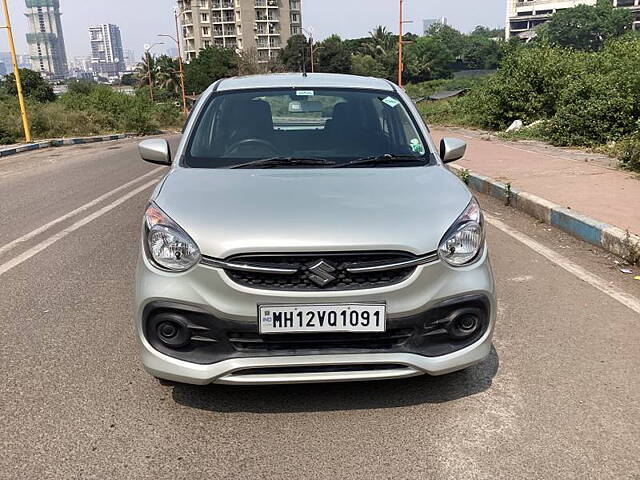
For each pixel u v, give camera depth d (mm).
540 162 10438
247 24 104188
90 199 8781
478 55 114438
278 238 2695
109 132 27594
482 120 18453
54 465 2576
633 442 2709
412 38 94000
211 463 2592
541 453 2637
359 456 2631
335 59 84750
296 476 2504
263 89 4219
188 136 3846
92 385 3258
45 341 3820
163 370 2805
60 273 5219
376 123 3977
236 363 2721
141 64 89812
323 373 2748
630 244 5305
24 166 13656
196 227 2795
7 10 19172
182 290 2748
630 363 3453
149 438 2773
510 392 3148
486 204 8047
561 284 4773
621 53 15070
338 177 3326
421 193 3105
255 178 3311
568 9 104062
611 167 9508
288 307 2674
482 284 2871
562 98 13492
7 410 3012
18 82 19531
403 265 2721
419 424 2869
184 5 104500
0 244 6234
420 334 2795
